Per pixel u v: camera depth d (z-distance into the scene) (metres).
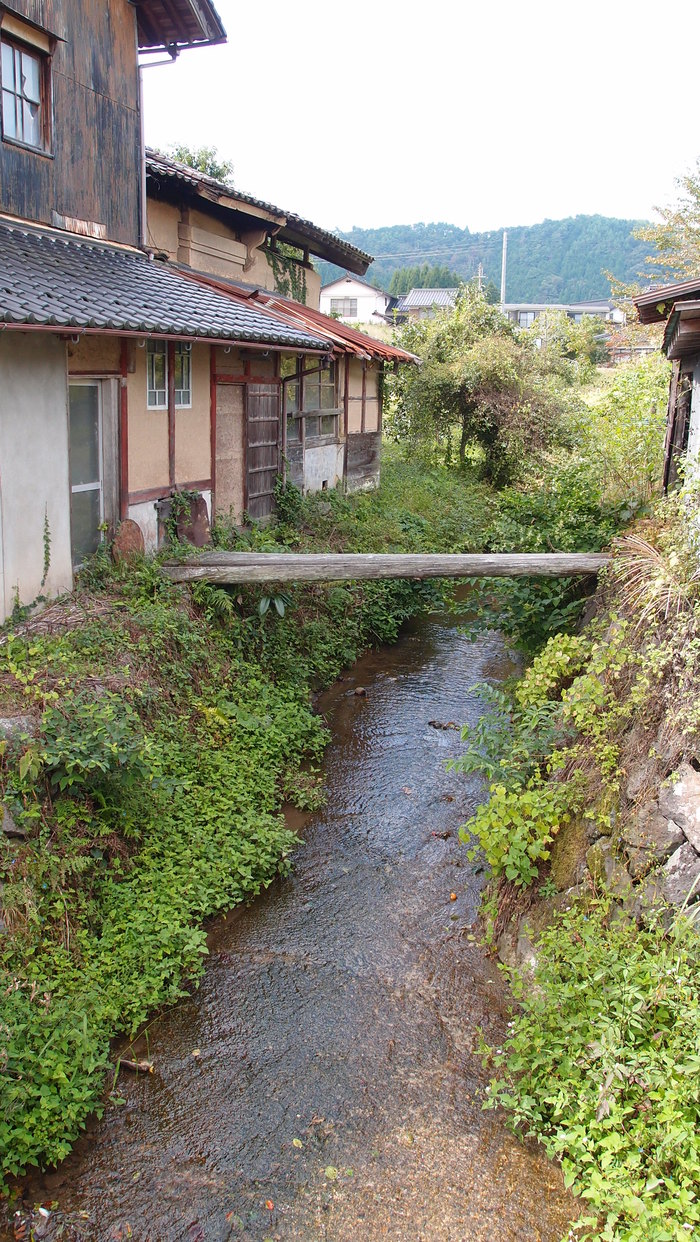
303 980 6.01
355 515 16.08
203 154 25.42
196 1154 4.67
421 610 15.05
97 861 6.22
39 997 5.10
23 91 8.90
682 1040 4.17
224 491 12.59
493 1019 5.66
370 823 8.05
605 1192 4.05
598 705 6.34
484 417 24.03
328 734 9.67
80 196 9.93
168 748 7.49
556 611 9.39
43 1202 4.38
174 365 10.61
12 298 6.71
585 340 38.03
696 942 4.37
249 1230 4.26
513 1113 4.86
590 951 4.89
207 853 6.92
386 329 34.34
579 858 5.88
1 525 7.36
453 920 6.69
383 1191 4.46
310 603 12.20
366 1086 5.13
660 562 6.65
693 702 5.16
